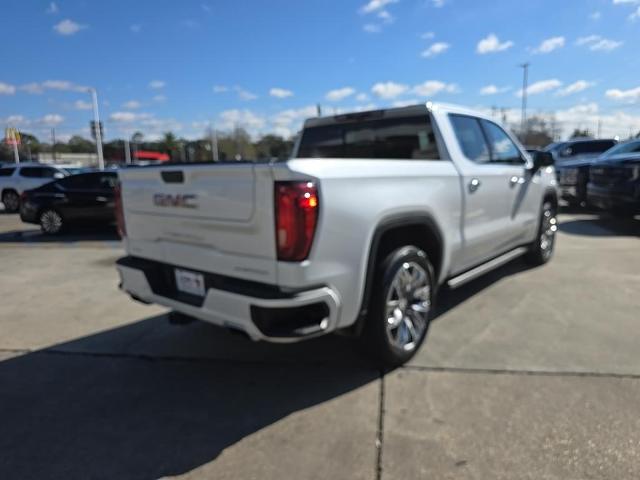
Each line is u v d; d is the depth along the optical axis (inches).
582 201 442.0
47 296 202.2
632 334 142.6
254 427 101.0
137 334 156.3
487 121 179.6
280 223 92.6
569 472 83.6
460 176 146.2
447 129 153.3
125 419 105.7
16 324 167.3
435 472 84.7
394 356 121.8
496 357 129.3
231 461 90.1
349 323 107.0
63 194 397.1
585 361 125.5
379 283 115.7
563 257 247.6
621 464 85.2
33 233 421.7
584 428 96.0
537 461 86.7
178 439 97.7
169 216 115.3
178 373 127.6
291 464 88.5
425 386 115.0
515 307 169.0
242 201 97.7
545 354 130.1
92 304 190.1
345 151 177.9
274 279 95.6
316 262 95.5
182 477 86.0
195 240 110.2
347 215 101.0
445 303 174.9
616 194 313.0
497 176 170.1
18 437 99.7
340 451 91.7
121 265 129.0
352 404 108.5
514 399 107.7
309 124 185.0
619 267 223.5
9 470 89.1
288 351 139.3
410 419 101.3
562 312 162.7
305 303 94.7
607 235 316.8
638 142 362.9
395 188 116.4
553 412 102.0
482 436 94.4
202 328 160.2
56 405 112.4
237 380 122.6
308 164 95.7
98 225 401.4
